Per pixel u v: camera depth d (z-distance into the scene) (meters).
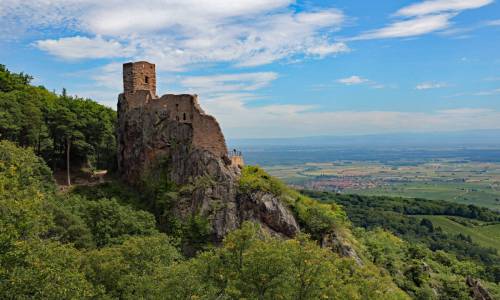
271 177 71.69
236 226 63.88
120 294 38.84
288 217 65.75
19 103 76.81
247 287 36.16
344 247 66.94
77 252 39.94
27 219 31.31
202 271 39.09
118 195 72.56
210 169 67.94
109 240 53.00
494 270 112.62
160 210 67.12
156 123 73.88
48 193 62.38
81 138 83.25
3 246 27.52
